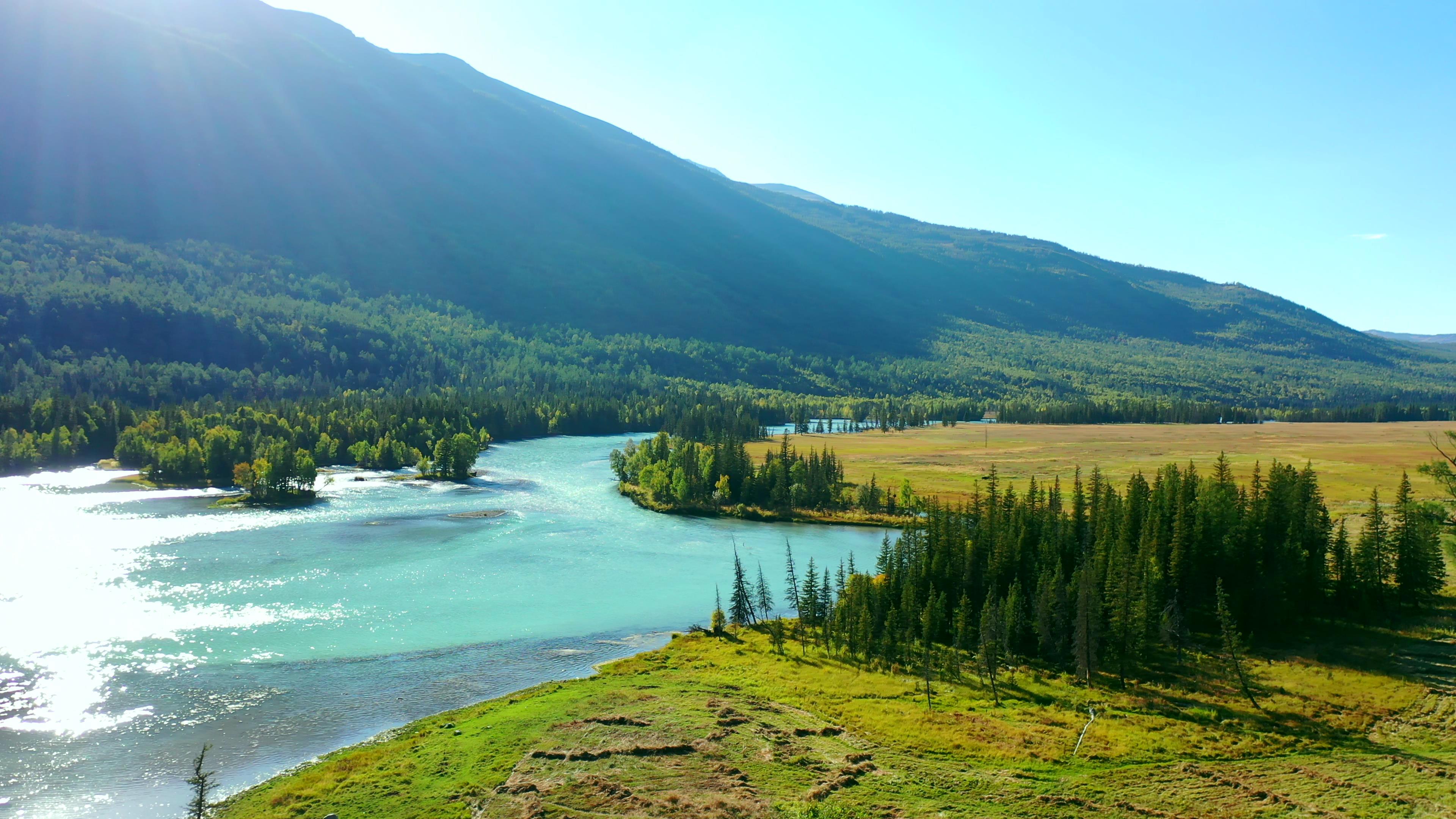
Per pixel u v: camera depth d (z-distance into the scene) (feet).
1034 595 314.35
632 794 181.27
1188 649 290.35
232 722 232.12
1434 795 178.91
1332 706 234.79
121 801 186.91
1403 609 320.70
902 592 327.67
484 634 317.22
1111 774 194.59
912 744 213.05
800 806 174.40
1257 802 177.88
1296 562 318.86
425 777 192.34
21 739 216.95
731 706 239.30
